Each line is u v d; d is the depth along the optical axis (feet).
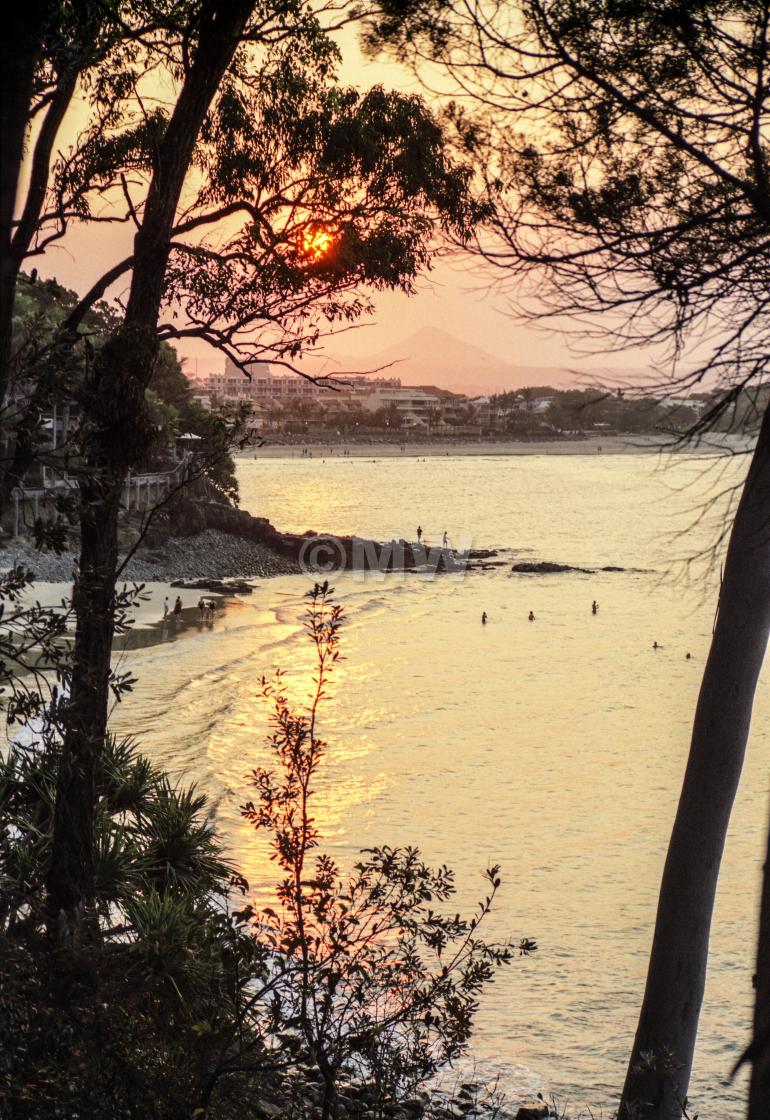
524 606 277.23
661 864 102.58
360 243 36.17
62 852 29.60
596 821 115.85
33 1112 18.92
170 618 232.12
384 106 34.83
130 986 22.62
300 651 204.64
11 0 15.66
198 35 33.63
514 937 83.71
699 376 21.84
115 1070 20.04
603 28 22.33
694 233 22.25
